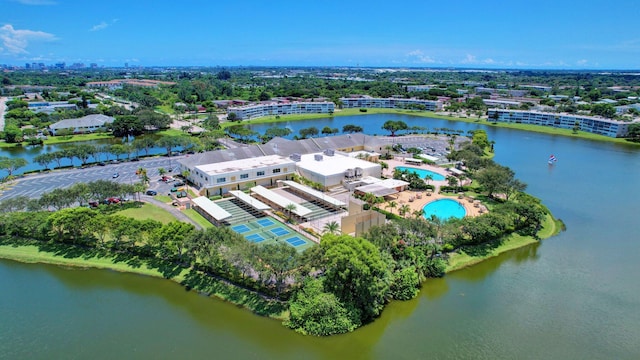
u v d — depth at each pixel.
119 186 114.00
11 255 90.12
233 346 63.22
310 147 171.88
